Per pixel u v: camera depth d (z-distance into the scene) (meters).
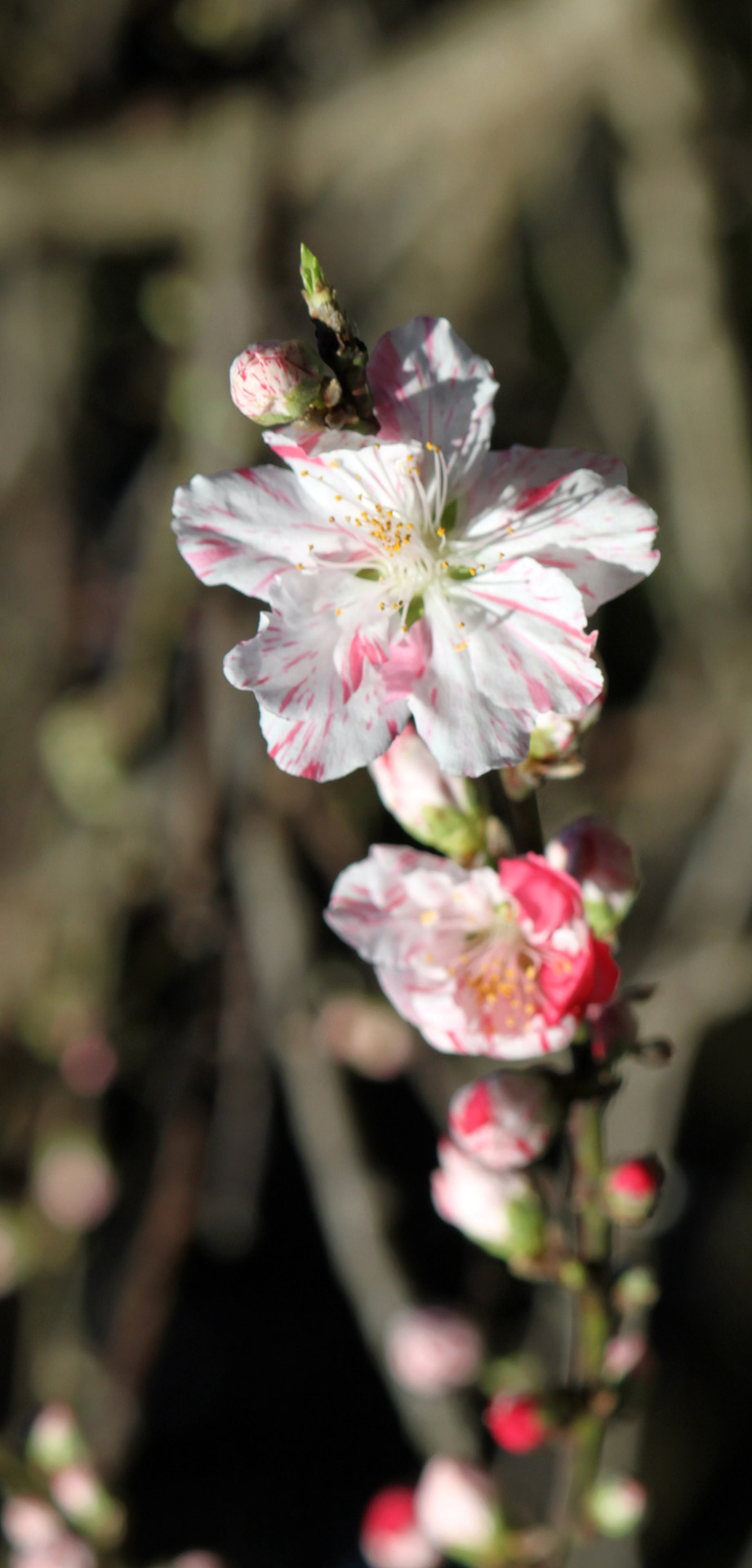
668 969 0.62
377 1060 0.61
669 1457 0.76
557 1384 0.46
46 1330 0.65
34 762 0.78
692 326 0.77
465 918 0.42
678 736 0.76
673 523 0.83
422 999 0.41
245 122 0.74
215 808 0.63
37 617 0.80
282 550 0.41
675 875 0.78
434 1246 0.73
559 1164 0.47
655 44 0.74
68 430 0.82
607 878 0.42
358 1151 0.58
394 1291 0.55
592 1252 0.43
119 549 0.80
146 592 0.70
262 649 0.40
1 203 0.75
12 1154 0.72
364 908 0.42
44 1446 0.49
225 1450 0.80
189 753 0.65
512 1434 0.43
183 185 0.75
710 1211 0.83
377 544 0.41
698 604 0.78
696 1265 0.83
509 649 0.40
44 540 0.80
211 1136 0.68
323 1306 0.85
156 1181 0.65
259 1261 0.85
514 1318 0.64
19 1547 0.51
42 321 0.83
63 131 0.75
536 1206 0.43
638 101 0.76
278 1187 0.86
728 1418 0.79
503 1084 0.42
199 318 0.70
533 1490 0.58
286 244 0.75
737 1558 0.74
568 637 0.40
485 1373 0.50
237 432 0.66
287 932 0.62
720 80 0.80
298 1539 0.76
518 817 0.42
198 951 0.67
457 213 0.82
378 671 0.40
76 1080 0.68
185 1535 0.76
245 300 0.68
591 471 0.41
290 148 0.75
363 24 0.83
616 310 0.85
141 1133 0.72
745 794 0.68
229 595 0.64
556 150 0.83
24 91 0.78
